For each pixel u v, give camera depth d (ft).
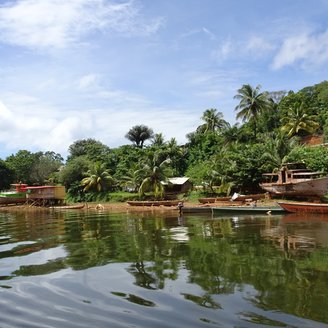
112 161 252.21
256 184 152.66
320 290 29.91
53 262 44.65
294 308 26.20
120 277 35.96
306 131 220.23
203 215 106.01
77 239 64.18
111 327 23.98
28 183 282.77
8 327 24.44
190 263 40.83
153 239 60.49
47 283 34.88
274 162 143.23
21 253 52.01
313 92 275.80
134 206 155.74
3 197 198.08
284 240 55.26
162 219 98.48
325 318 24.38
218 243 54.19
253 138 226.79
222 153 174.91
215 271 36.78
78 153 287.28
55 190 186.80
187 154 252.01
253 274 35.19
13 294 31.71
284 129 213.05
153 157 169.37
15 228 88.58
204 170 181.16
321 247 48.70
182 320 24.67
